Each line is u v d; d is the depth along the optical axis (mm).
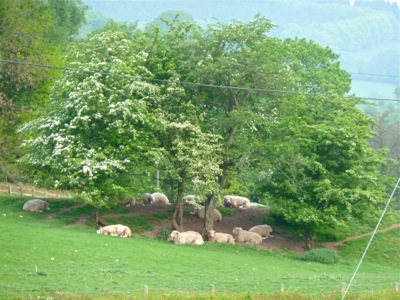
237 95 59531
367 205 58281
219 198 55781
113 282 37031
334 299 35719
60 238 46906
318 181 58406
